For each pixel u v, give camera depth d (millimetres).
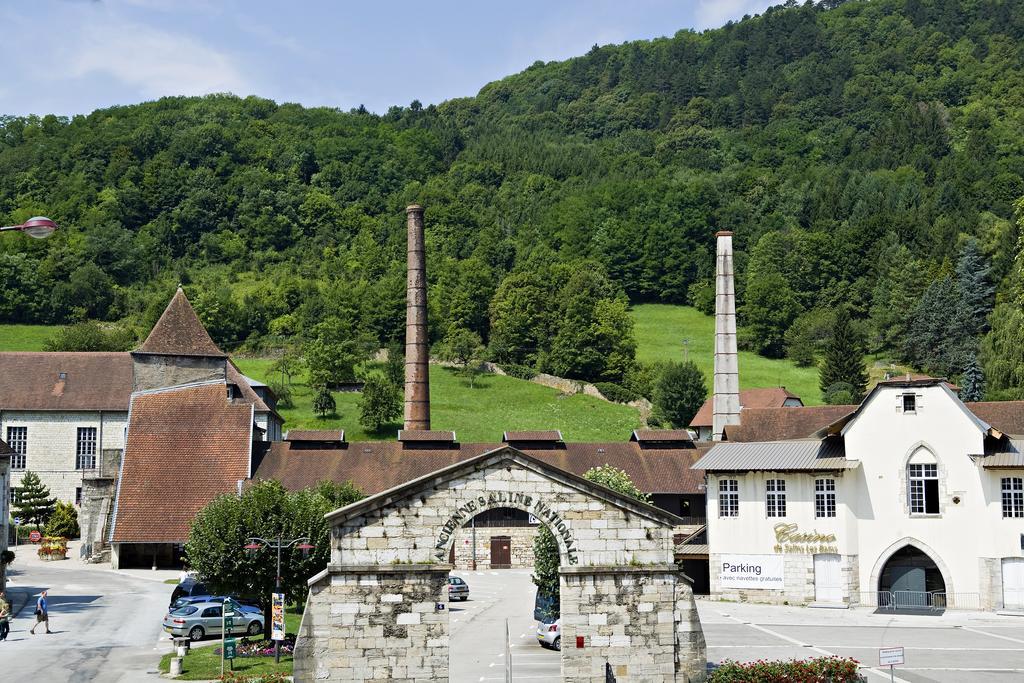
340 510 43406
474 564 97125
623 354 190125
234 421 96375
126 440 94062
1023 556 70312
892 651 41438
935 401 73500
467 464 44375
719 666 47625
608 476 76625
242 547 55219
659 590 45031
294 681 43062
